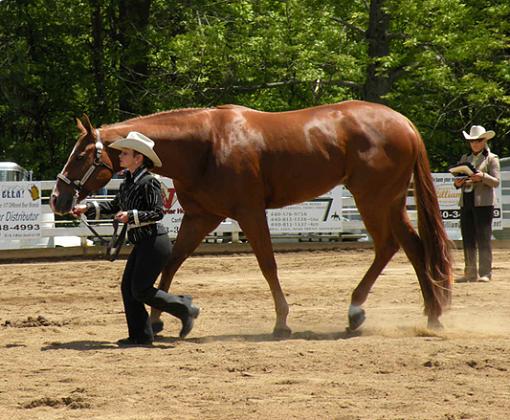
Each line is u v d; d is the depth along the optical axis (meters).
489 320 12.81
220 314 13.91
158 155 11.18
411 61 36.06
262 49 35.56
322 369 9.30
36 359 10.05
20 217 24.30
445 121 40.72
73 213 11.01
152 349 10.61
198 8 37.59
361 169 11.77
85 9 38.84
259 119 11.62
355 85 37.34
